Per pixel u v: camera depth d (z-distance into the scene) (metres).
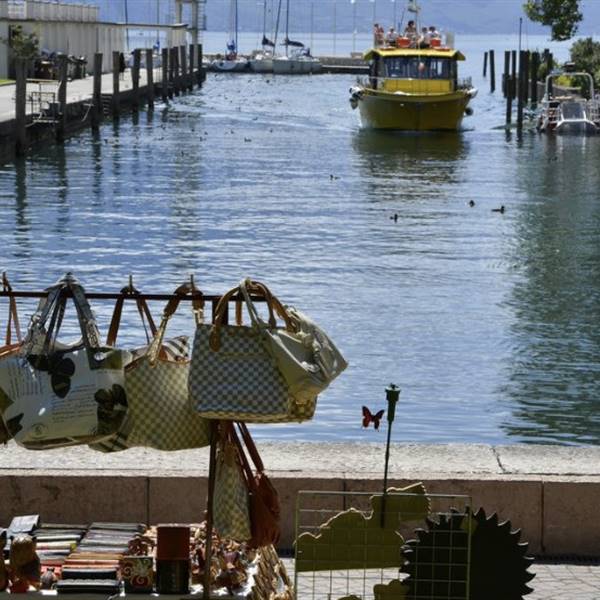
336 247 71.94
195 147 128.88
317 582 16.81
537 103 179.00
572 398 42.12
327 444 20.00
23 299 54.81
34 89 154.00
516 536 14.50
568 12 172.12
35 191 95.56
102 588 13.75
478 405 41.09
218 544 14.85
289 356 13.44
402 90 144.88
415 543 14.42
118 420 13.68
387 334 50.62
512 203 92.56
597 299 58.12
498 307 56.09
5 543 14.29
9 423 13.55
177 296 14.27
